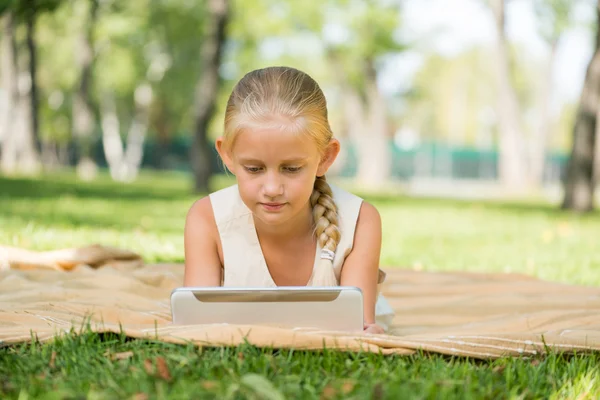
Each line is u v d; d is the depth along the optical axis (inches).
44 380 87.0
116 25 1067.3
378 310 125.7
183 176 1460.4
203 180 638.5
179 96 1417.3
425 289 173.3
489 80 2541.8
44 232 280.8
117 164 1502.2
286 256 116.6
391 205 622.2
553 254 291.3
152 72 1385.3
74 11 1046.4
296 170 100.9
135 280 159.5
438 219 485.1
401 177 1702.8
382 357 98.5
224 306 104.0
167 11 1189.7
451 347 102.8
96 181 813.2
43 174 911.0
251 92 100.8
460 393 85.0
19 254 179.9
